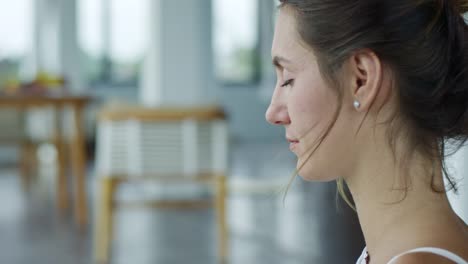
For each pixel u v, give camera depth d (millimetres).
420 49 581
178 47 5324
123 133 3359
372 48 578
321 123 605
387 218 603
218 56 11266
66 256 3607
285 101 637
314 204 4871
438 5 590
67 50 9289
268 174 6637
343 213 4262
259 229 4172
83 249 3764
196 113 3320
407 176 597
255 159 8195
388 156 599
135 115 3309
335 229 4043
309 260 3385
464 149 958
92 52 10289
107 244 3484
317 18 589
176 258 3508
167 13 5305
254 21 11320
